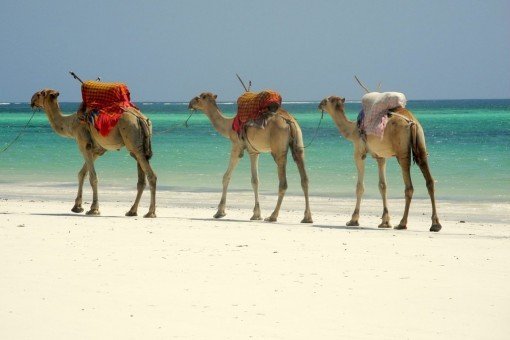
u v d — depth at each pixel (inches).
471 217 1090.7
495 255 746.8
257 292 598.5
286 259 721.0
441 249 778.8
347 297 585.9
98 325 517.3
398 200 1277.1
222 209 1066.1
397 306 563.2
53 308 554.3
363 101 961.5
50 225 916.6
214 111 1086.4
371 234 883.4
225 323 522.6
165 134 3412.9
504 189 1392.7
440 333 505.0
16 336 495.5
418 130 922.7
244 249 769.6
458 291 604.7
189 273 660.1
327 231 906.1
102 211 1119.0
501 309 556.1
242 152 1066.1
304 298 583.2
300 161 1008.9
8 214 1032.2
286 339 492.7
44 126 4448.8
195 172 1740.9
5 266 682.8
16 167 1870.1
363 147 981.2
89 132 1034.1
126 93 1039.6
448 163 1884.8
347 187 1456.7
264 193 1380.4
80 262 700.0
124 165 1881.2
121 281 630.5
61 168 1840.6
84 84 1031.0
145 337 494.6
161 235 851.4
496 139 2807.6
